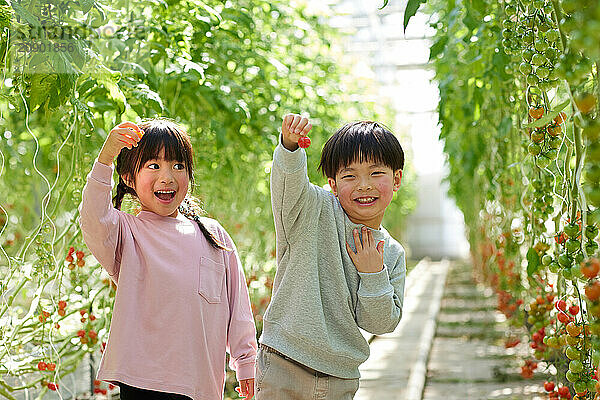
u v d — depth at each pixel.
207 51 2.93
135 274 1.65
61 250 2.36
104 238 1.62
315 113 4.29
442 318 6.29
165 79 2.54
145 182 1.70
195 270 1.70
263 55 3.45
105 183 1.59
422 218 16.45
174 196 1.72
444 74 3.77
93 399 2.88
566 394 1.85
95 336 2.44
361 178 1.62
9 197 4.12
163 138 1.70
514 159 2.91
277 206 1.60
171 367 1.62
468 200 7.52
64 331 2.73
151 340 1.62
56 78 1.88
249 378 1.75
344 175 1.64
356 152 1.61
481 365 4.28
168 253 1.69
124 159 1.73
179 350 1.63
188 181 1.75
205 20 2.52
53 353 2.47
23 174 3.94
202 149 3.14
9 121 2.99
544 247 2.08
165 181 1.70
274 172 1.57
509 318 4.04
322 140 4.47
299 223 1.62
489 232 5.17
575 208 1.27
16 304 3.27
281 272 1.65
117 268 1.70
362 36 9.53
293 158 1.55
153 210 1.73
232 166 3.58
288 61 4.16
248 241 4.73
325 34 5.07
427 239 16.47
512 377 3.93
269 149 3.52
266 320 1.63
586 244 1.19
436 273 11.52
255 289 4.30
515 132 2.85
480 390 3.67
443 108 3.30
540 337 2.40
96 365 2.94
